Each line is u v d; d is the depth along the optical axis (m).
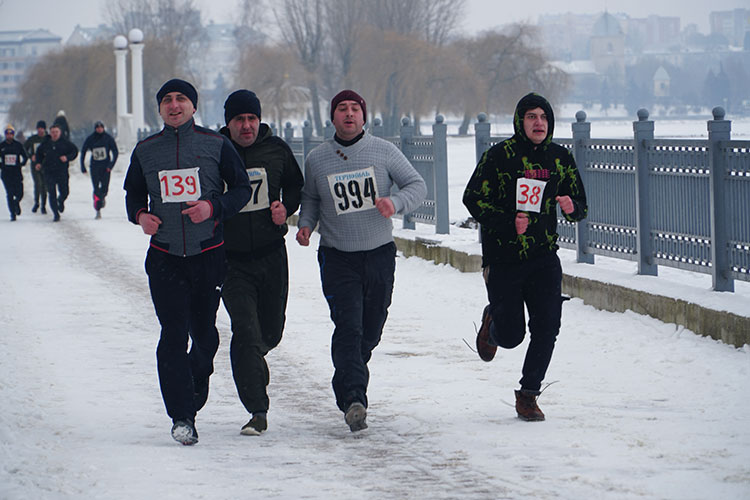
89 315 29.19
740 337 21.44
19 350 24.14
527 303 17.62
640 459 14.39
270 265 17.27
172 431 16.03
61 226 58.72
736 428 15.89
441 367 21.83
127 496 13.40
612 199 29.16
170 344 16.27
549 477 13.70
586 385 19.59
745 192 23.44
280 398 19.48
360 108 17.67
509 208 17.47
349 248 17.59
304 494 13.38
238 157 16.56
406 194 17.53
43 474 14.42
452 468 14.39
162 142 16.25
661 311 24.22
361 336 17.36
